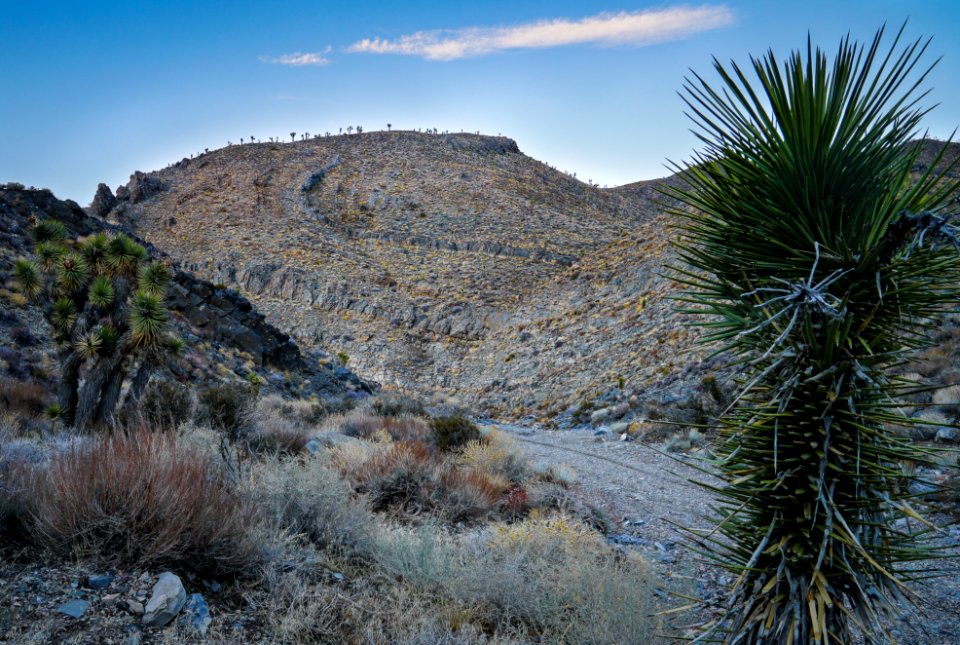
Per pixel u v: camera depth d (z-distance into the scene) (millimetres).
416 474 8367
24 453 6152
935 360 13352
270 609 4258
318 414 19516
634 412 23000
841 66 2064
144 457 4750
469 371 53625
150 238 112188
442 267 92000
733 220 2229
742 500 2383
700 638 2633
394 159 163500
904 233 1977
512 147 193750
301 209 124312
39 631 3363
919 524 6938
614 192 192875
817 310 1976
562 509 8336
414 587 5172
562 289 63000
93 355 10758
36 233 12617
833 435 2162
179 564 4383
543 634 4691
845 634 2217
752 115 2162
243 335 31484
